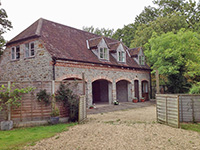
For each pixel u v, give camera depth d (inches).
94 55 669.9
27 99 352.8
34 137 269.7
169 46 714.2
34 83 359.6
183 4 1280.8
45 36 569.9
